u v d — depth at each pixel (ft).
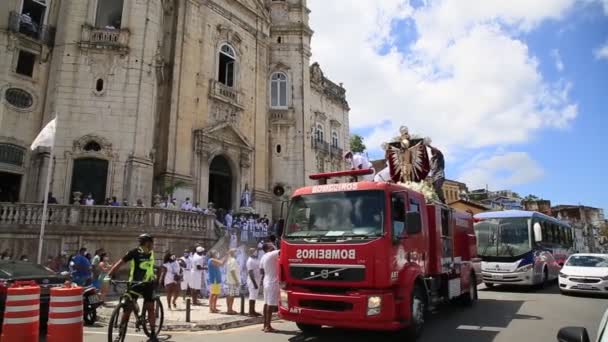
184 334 29.99
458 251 39.47
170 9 82.28
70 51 67.46
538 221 59.26
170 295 40.96
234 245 61.41
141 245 26.68
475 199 211.00
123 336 24.88
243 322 34.22
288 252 26.94
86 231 52.80
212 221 62.85
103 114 66.85
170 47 80.48
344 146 139.85
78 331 22.75
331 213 27.22
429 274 31.42
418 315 27.50
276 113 104.99
